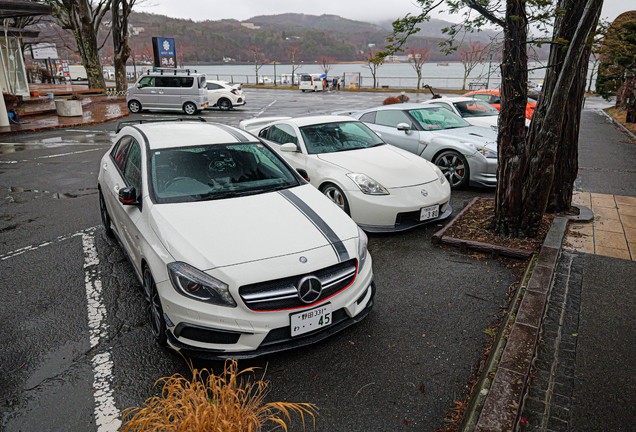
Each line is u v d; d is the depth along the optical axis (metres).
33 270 4.28
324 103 25.73
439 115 8.00
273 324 2.67
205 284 2.63
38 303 3.66
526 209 4.63
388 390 2.62
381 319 3.41
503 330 3.04
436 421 2.38
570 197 5.44
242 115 19.36
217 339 2.67
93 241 5.04
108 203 4.41
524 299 3.35
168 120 4.90
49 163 9.36
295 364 2.88
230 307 2.62
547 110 4.34
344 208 5.21
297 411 2.46
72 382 2.72
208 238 2.89
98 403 2.54
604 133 13.20
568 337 2.93
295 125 6.10
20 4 12.52
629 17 17.80
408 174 5.27
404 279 4.07
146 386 2.69
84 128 15.00
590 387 2.45
